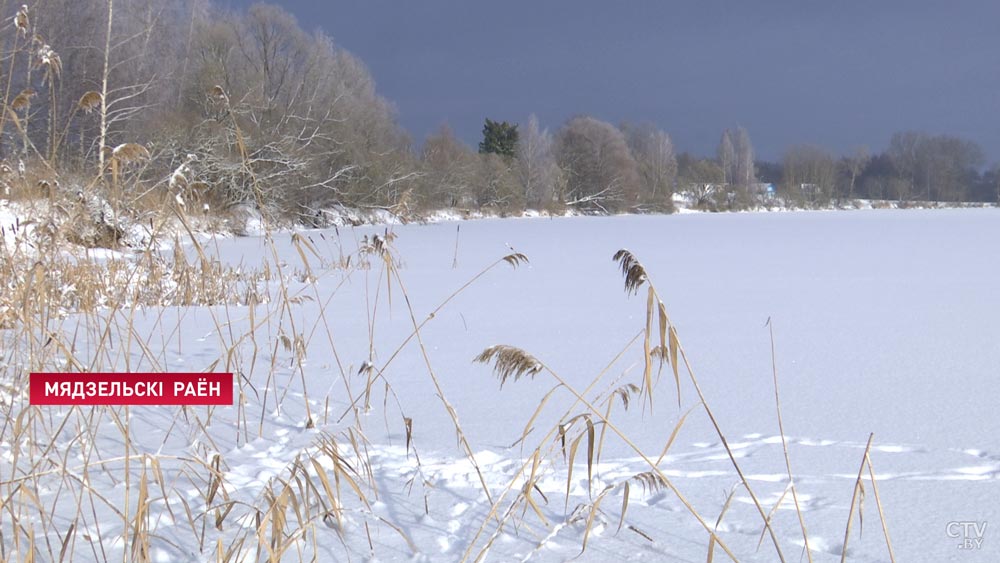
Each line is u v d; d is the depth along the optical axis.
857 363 4.55
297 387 3.92
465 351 4.97
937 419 3.33
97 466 2.65
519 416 3.39
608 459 2.81
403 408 3.54
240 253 14.65
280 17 28.27
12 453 2.58
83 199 3.32
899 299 7.62
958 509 2.32
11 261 3.06
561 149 48.22
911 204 74.00
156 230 3.44
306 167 22.78
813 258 13.16
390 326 6.05
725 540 2.12
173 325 5.56
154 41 21.44
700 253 14.66
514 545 2.09
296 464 2.05
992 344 5.10
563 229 25.88
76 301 3.96
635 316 6.58
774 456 2.84
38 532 2.15
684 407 3.57
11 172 3.32
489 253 14.91
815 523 2.22
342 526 2.21
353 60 35.41
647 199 49.22
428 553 2.04
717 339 5.43
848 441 3.03
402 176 28.66
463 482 2.57
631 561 1.99
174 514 2.28
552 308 7.14
